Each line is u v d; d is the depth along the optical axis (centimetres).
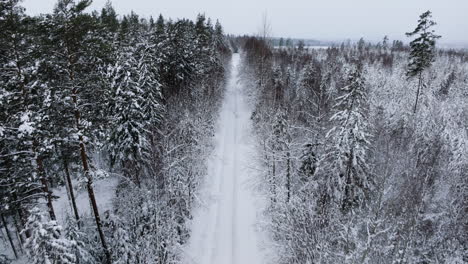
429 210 2167
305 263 1430
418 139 2778
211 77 4759
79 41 1431
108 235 1783
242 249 1991
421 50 2944
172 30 4022
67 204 2320
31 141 1379
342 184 1880
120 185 2220
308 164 2256
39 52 1307
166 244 1688
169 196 2000
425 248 1817
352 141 1780
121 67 2098
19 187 1495
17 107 1336
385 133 2712
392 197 1895
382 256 1410
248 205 2455
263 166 2798
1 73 1301
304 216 1521
